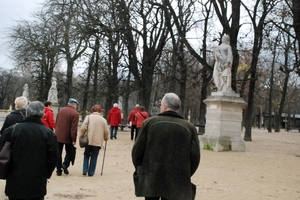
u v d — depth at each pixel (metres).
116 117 23.55
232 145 19.05
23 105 7.75
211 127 19.77
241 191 9.22
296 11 20.86
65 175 10.38
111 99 39.84
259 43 28.05
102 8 30.14
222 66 19.66
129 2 31.28
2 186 8.64
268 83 56.59
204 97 33.66
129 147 18.77
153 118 4.93
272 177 11.70
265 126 79.44
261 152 19.67
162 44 34.12
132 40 33.56
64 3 31.34
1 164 4.91
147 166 4.71
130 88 38.28
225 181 10.52
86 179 9.88
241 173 12.18
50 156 5.20
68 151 10.42
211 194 8.69
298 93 68.44
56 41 34.41
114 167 12.25
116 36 33.69
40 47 40.06
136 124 21.30
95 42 35.62
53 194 7.98
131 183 9.52
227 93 19.38
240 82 40.69
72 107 10.36
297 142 30.30
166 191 4.59
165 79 34.88
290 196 8.95
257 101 67.19
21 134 5.08
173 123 4.83
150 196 4.59
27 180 4.98
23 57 44.31
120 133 29.86
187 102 61.66
